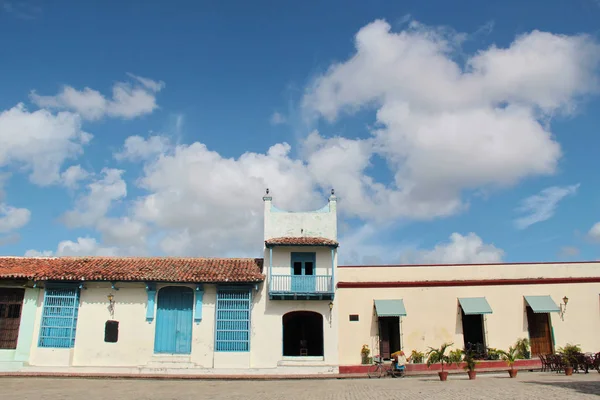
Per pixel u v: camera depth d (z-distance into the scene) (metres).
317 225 28.81
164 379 23.72
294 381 23.16
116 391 18.67
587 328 27.78
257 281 26.41
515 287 28.08
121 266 27.70
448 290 27.91
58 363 25.30
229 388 19.97
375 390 17.98
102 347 25.92
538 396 14.19
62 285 26.22
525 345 27.14
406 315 27.25
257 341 26.50
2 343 25.59
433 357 21.75
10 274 25.45
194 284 26.70
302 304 27.11
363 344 27.08
